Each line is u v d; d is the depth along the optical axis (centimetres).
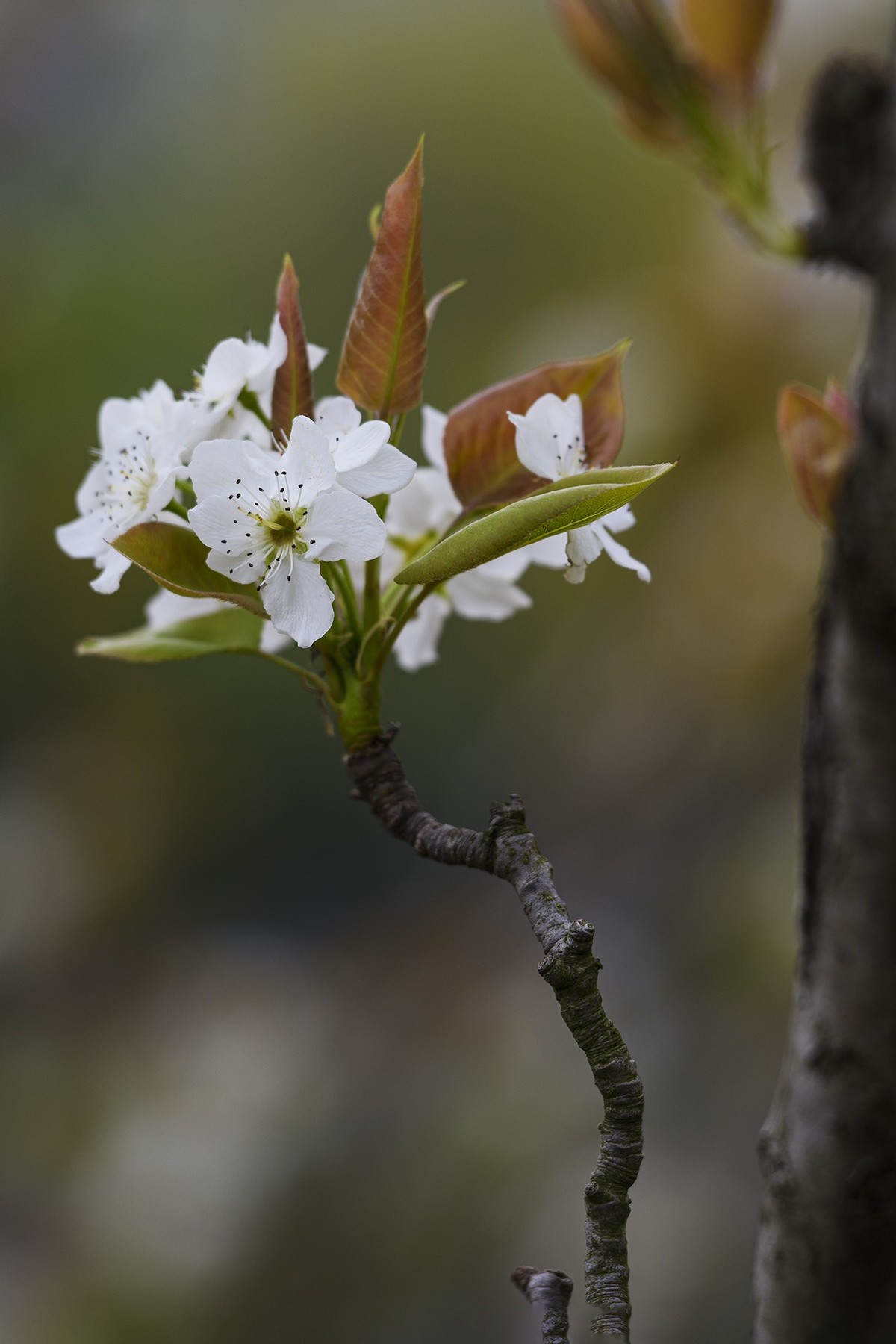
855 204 90
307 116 511
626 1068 83
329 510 86
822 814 88
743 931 195
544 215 435
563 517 85
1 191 507
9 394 474
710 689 198
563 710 237
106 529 90
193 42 538
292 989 362
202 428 89
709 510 190
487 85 462
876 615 86
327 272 517
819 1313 88
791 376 182
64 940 406
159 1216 253
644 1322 171
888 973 87
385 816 87
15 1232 270
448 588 93
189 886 460
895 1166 87
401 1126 239
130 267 514
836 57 90
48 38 522
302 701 489
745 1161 186
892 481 86
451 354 444
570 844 227
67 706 476
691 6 97
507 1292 191
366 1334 202
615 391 89
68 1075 330
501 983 268
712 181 97
